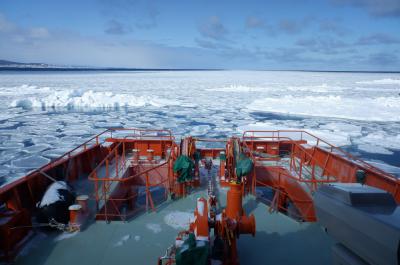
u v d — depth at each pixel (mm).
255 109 23078
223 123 17891
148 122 18188
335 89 42344
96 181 3945
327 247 3377
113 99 25578
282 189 5355
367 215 1657
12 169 9797
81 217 3650
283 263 3100
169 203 4422
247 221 2775
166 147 6566
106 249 3277
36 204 3914
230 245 2727
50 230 3566
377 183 4406
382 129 16766
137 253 3211
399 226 1511
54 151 11828
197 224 2645
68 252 3219
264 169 5418
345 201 1836
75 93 27703
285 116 20734
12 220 3154
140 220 3902
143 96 29734
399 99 27594
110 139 6672
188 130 15742
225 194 4734
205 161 5773
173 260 2760
